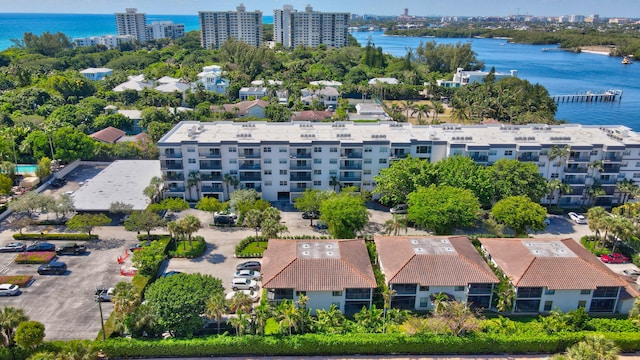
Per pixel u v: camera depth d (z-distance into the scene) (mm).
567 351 53500
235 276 70438
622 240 81500
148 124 141875
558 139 101688
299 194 99250
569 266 65938
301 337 56594
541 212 81625
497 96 185125
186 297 56156
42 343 53906
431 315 63562
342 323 59625
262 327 57750
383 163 99562
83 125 140750
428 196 81625
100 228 87375
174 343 55219
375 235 79438
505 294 63031
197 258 77625
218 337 56594
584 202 100625
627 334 57656
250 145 95438
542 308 65125
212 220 92000
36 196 84500
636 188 95188
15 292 66562
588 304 65125
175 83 196000
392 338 56875
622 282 64000
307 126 109688
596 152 98062
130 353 55500
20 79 184125
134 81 197250
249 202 87000
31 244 80500
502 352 57781
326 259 65812
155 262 70312
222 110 166500
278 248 70250
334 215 78625
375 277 67812
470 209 79812
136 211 84688
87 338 58031
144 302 57531
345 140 98688
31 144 117062
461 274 64750
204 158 95688
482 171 90312
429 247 69938
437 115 183000
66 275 71938
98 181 101938
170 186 97938
